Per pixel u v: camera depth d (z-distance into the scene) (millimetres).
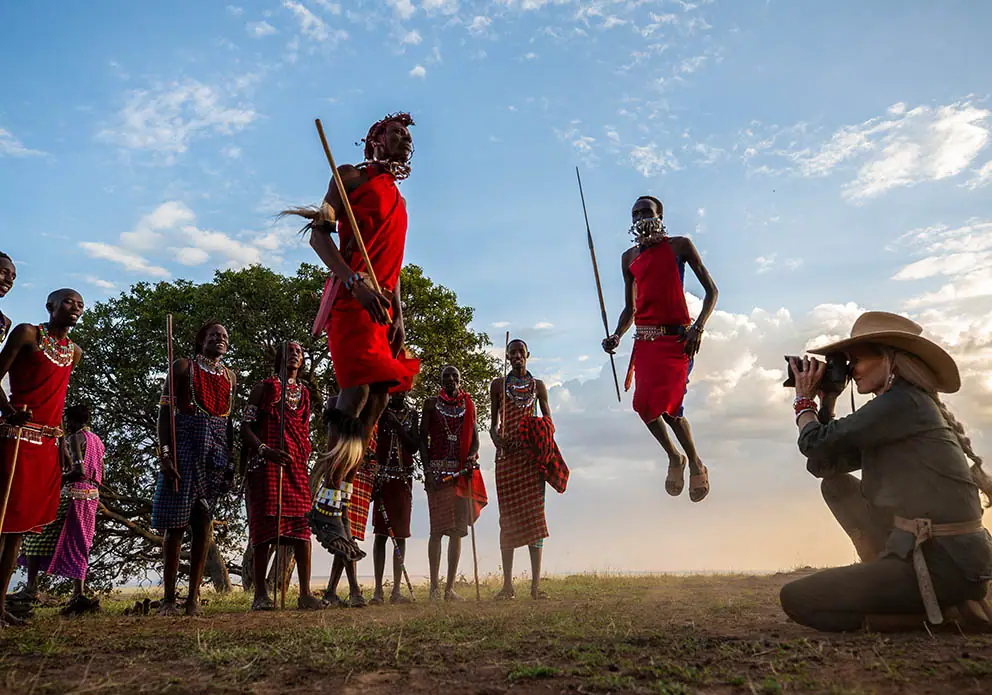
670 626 4289
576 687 2916
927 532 3656
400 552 8406
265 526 6883
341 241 4492
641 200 6477
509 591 8352
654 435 6309
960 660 3012
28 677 3273
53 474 5672
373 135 4656
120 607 8156
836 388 4277
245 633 4500
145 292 18375
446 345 18312
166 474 6449
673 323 6297
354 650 3664
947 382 3883
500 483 8539
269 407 7078
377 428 8398
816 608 3820
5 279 5477
